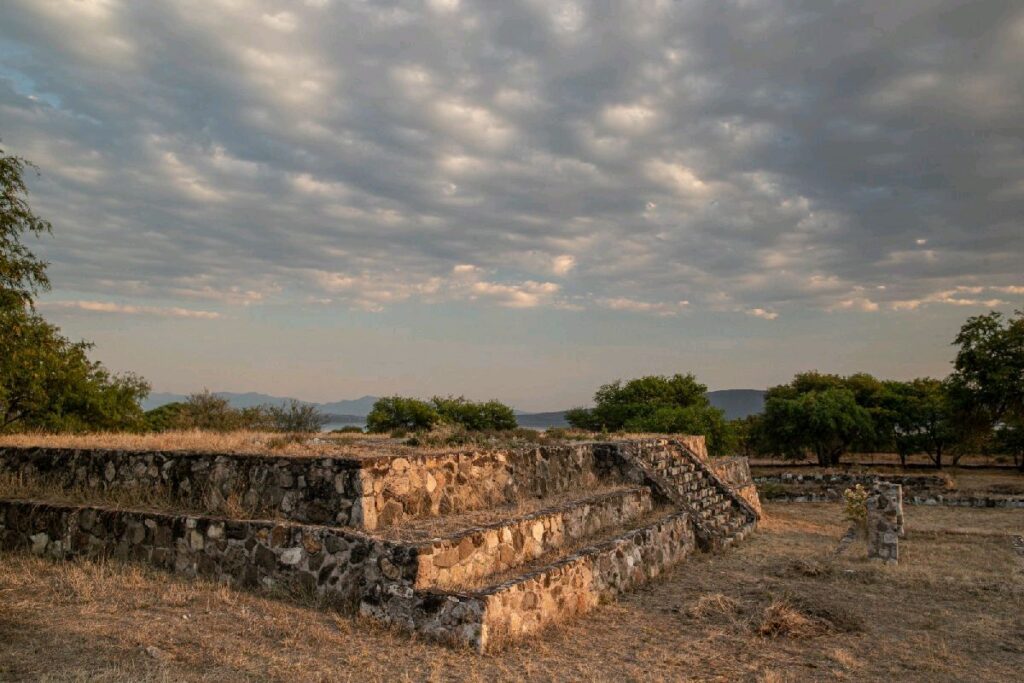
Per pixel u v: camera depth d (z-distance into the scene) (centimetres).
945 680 800
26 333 1628
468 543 968
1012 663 860
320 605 909
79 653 704
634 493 1582
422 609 850
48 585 924
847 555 1557
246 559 991
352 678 705
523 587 916
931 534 1925
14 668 655
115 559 1064
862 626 1012
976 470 4372
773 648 906
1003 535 1905
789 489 3375
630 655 864
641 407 4353
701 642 928
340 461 1051
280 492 1089
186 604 886
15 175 1295
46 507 1152
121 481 1241
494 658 803
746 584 1286
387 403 4169
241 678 682
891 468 4531
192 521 1039
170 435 1655
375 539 913
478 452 1328
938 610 1109
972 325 3466
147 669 677
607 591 1139
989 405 3453
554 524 1214
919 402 4500
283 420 3903
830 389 4722
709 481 2170
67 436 1705
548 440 1902
